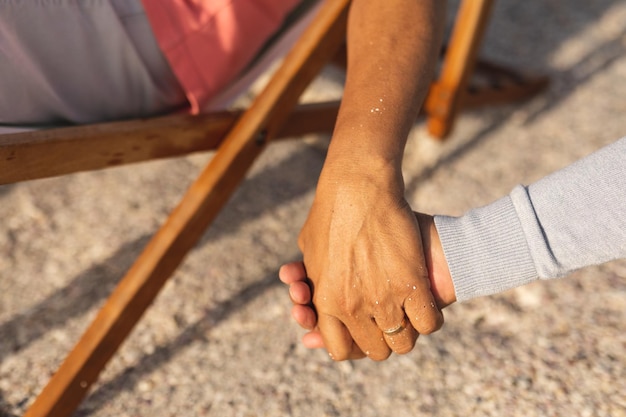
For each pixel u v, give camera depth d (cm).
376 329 90
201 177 113
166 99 119
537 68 225
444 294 88
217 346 125
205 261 143
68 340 125
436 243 88
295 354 123
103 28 104
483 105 193
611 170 79
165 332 127
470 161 179
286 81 116
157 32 110
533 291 135
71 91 108
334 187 88
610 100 208
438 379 118
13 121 105
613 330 126
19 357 122
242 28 116
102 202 159
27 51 99
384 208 86
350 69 99
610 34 247
